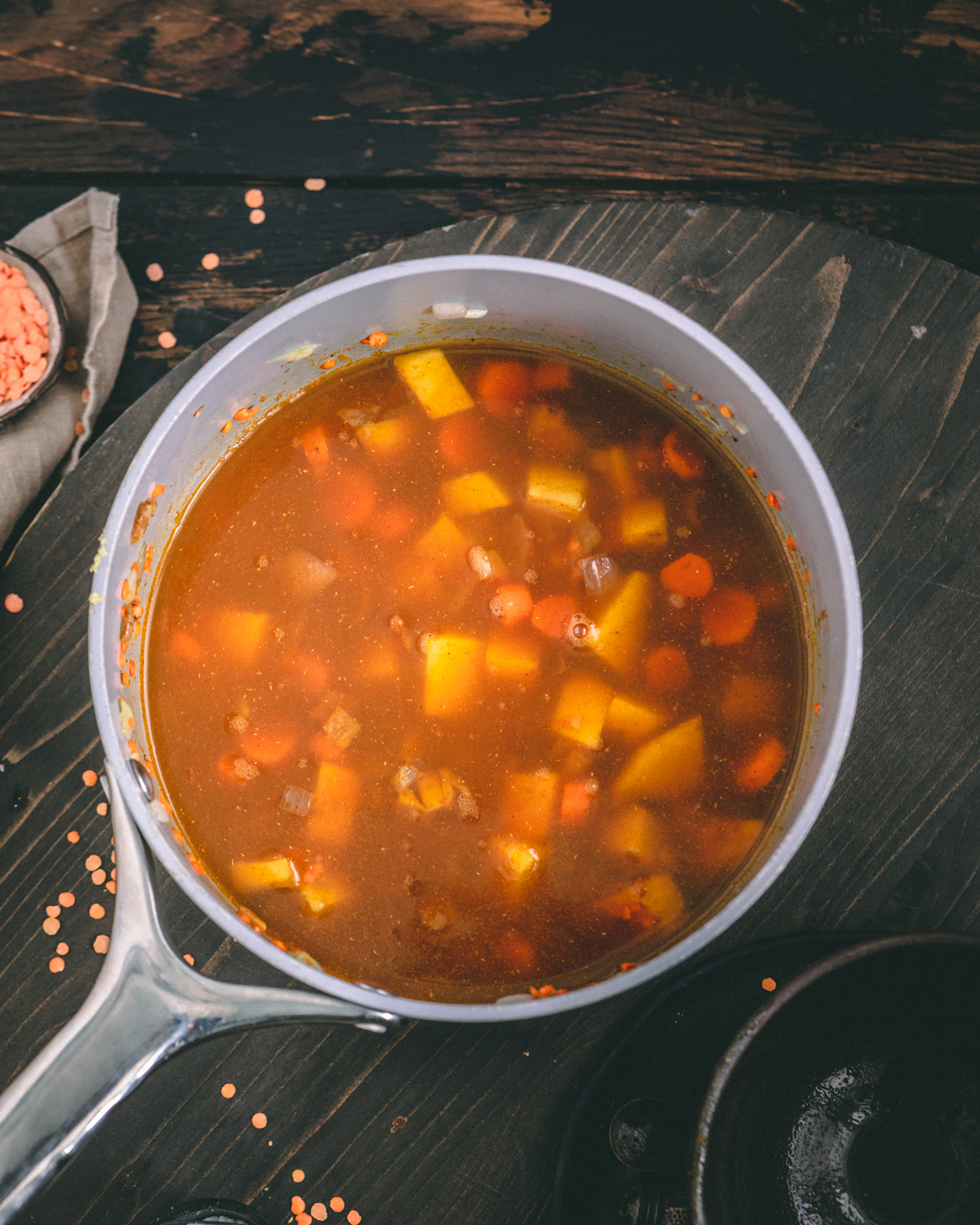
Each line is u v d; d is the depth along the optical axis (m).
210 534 0.56
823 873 0.56
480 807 0.55
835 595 0.52
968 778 0.56
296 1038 0.56
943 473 0.57
